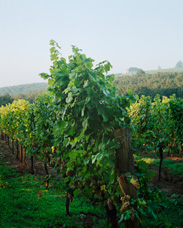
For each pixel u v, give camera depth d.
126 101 3.49
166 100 14.59
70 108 3.78
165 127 11.20
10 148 19.17
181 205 6.78
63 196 7.97
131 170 2.93
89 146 3.56
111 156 3.00
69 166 3.76
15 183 9.41
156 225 5.01
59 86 4.04
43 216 5.92
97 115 3.21
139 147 3.25
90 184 3.79
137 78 101.81
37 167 12.92
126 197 2.86
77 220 5.84
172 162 12.75
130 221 2.91
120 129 2.99
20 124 11.71
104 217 6.07
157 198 3.17
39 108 7.29
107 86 3.49
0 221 5.40
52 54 4.42
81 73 3.16
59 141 4.68
